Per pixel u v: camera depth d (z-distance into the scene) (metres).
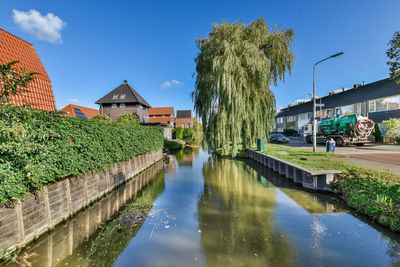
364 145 16.30
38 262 3.72
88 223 5.38
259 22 14.30
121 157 9.15
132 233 4.81
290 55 14.20
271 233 4.63
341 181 6.63
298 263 3.56
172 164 15.40
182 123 56.16
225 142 14.61
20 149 3.87
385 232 4.41
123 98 29.64
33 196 4.37
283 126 44.41
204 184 9.38
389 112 19.31
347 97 26.77
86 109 33.78
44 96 10.53
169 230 4.93
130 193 8.16
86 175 6.51
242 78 12.91
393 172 6.32
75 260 3.81
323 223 4.99
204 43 15.19
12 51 10.61
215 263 3.64
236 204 6.59
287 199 6.85
